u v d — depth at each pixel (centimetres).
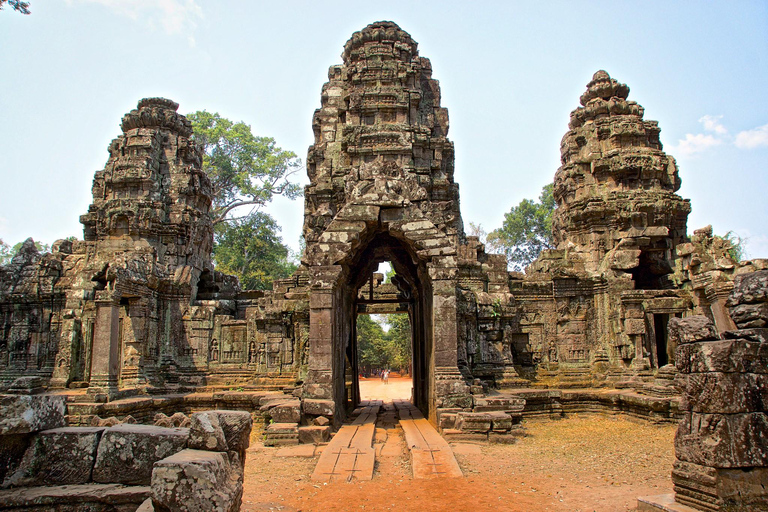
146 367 2128
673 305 1994
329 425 1432
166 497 561
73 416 1636
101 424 1116
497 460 1142
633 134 2319
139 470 705
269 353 2123
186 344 2231
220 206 4822
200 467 570
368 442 1236
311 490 925
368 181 1662
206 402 1970
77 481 712
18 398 714
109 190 2358
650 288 2372
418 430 1409
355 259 1788
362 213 1580
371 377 6394
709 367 734
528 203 5119
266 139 5012
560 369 2206
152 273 2130
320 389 1491
